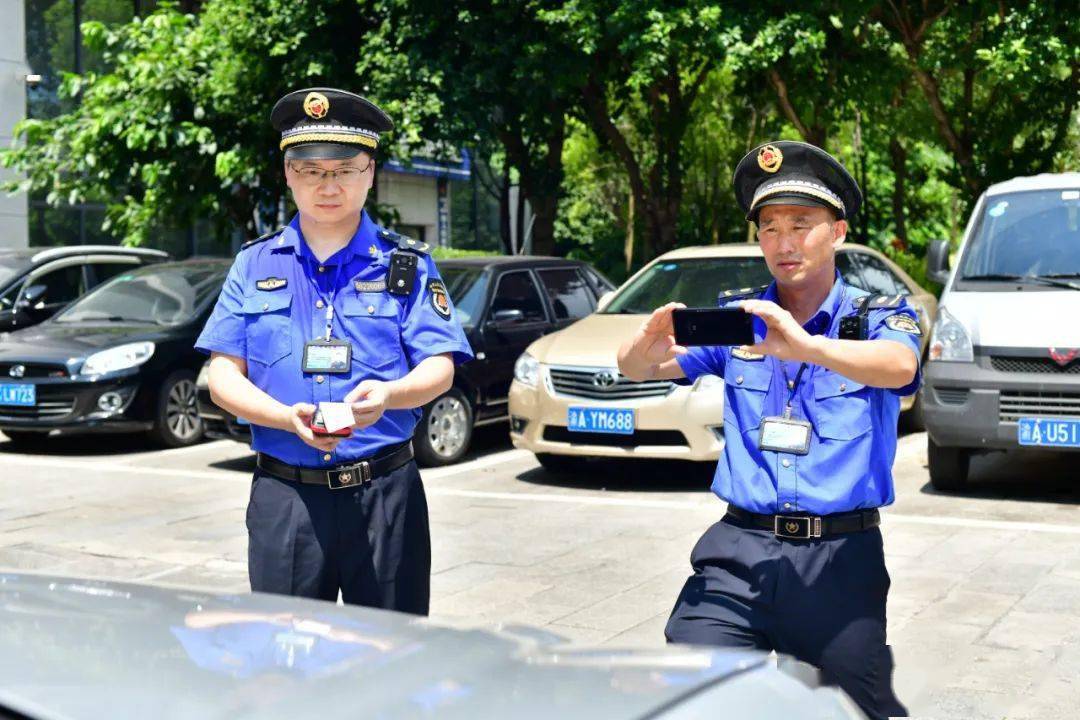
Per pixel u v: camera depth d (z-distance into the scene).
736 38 13.80
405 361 3.13
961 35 15.06
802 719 1.29
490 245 35.19
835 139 23.20
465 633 1.46
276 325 3.08
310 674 1.23
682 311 2.62
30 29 21.50
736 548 2.76
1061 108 16.94
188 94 15.89
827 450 2.69
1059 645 4.86
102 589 1.64
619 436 8.10
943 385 7.59
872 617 2.70
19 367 10.24
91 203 22.36
